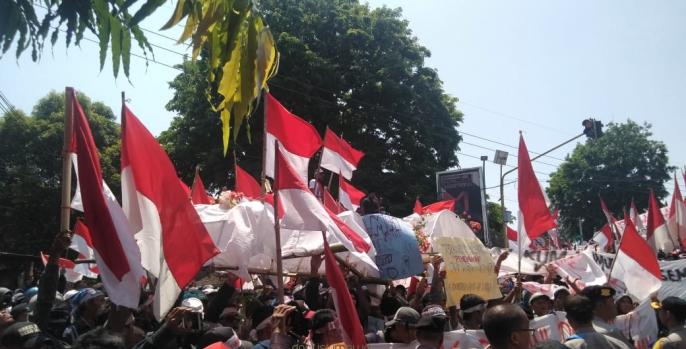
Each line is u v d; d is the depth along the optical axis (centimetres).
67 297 755
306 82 2461
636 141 4706
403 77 2731
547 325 685
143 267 474
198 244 471
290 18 2644
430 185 2700
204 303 687
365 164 2608
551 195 4972
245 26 308
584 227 4800
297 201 567
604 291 532
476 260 768
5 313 473
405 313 537
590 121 1880
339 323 519
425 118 2770
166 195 476
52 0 309
